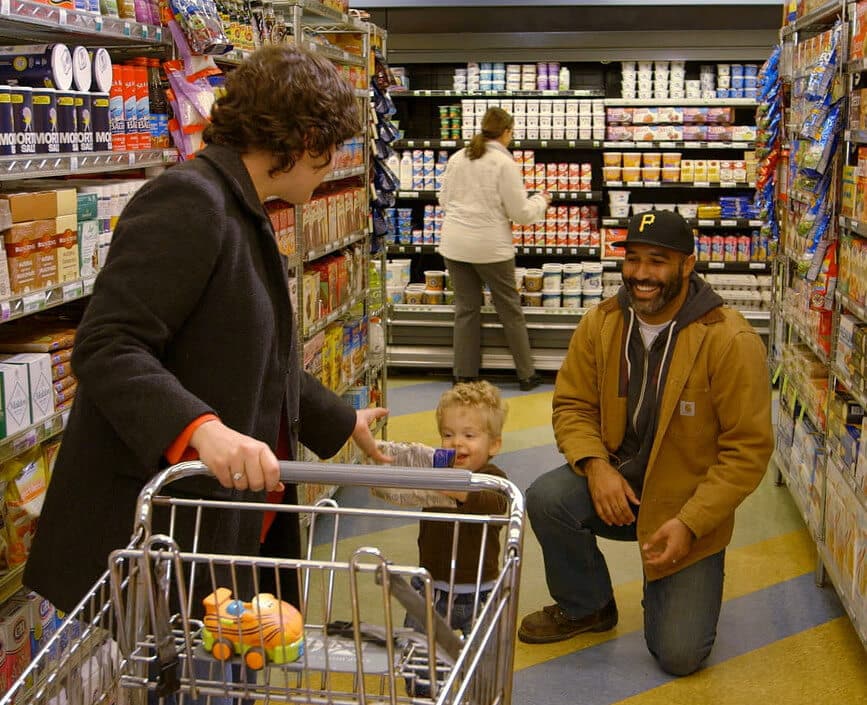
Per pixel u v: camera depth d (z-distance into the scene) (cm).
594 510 325
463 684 122
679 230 299
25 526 250
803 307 435
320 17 427
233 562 138
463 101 711
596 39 686
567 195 712
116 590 141
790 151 466
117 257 162
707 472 305
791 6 476
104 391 154
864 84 360
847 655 328
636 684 311
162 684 142
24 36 286
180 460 164
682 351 303
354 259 491
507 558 137
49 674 148
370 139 504
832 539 357
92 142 257
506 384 701
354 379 491
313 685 263
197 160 175
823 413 389
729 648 333
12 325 277
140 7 282
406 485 147
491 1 662
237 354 172
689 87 700
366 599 349
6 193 245
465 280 667
